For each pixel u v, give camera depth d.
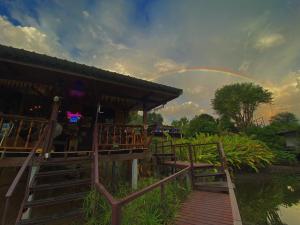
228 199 5.92
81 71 5.90
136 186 7.45
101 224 4.08
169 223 4.36
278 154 20.80
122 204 2.78
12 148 5.28
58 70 5.66
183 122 27.22
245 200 10.81
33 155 5.06
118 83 6.64
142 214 4.23
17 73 6.56
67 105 8.50
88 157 5.82
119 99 9.19
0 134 5.69
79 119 8.63
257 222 7.98
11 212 5.78
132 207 4.34
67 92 8.27
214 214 4.78
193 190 7.07
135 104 10.08
